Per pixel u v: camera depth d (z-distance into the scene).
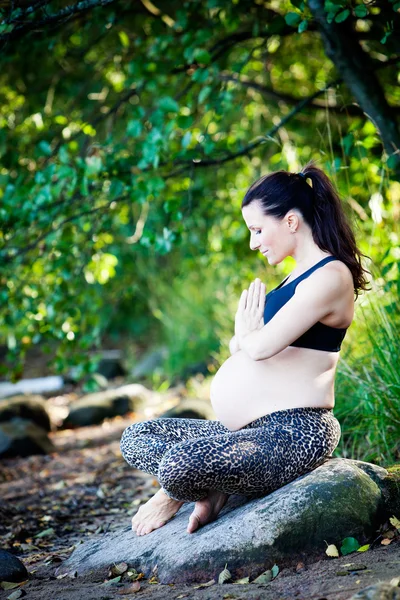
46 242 6.16
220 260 8.70
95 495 5.64
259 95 7.82
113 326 13.96
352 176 6.57
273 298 3.48
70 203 5.96
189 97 6.49
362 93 5.24
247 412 3.49
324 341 3.45
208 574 3.14
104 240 6.89
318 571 3.00
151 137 5.36
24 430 7.54
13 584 3.50
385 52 5.80
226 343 9.00
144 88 6.91
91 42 6.96
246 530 3.17
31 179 6.01
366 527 3.24
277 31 5.54
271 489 3.36
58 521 5.01
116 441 7.70
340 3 4.45
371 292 4.94
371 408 4.70
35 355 13.38
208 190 7.62
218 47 6.23
